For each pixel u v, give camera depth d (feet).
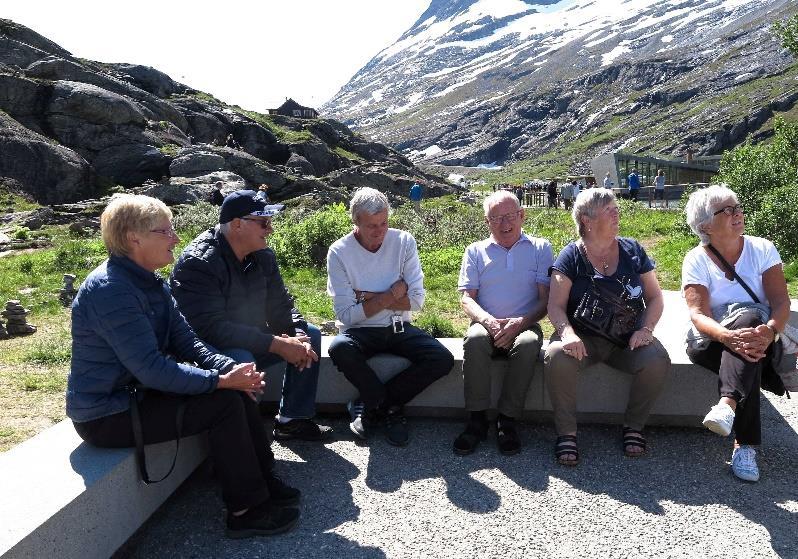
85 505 9.71
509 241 15.60
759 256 14.02
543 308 15.07
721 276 14.07
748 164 48.52
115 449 11.03
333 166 185.16
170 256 11.24
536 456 14.05
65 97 119.96
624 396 15.08
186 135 148.66
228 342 13.05
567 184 127.65
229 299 13.38
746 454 12.94
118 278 10.66
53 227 77.82
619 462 13.67
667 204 99.66
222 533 11.45
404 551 10.78
